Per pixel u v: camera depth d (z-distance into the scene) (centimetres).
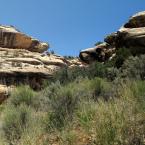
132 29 2722
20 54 4244
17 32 4881
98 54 3722
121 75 1620
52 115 728
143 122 449
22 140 629
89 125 555
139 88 662
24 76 3334
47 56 4484
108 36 3609
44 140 606
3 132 771
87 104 700
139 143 425
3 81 3186
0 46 4769
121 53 2444
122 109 495
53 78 2020
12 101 1134
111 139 447
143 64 1520
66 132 574
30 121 778
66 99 785
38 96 1137
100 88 975
